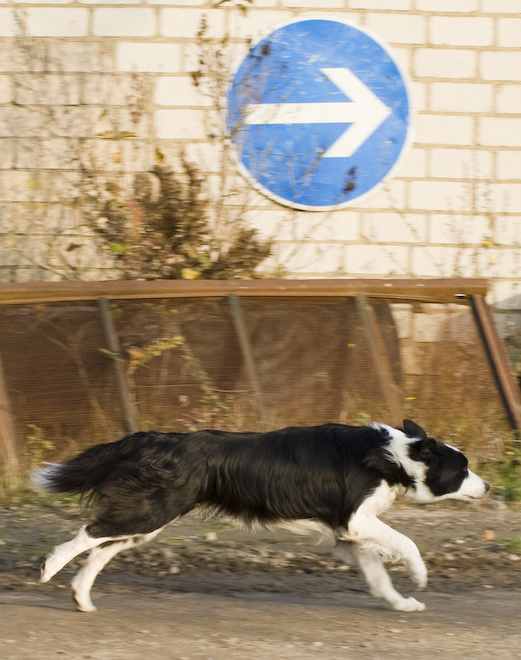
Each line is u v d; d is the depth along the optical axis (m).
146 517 5.34
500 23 11.70
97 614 5.15
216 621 5.04
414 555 5.48
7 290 9.15
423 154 11.73
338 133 11.62
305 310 9.70
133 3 11.48
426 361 9.61
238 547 6.98
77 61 11.48
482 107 11.70
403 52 11.68
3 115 11.41
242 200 11.50
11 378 8.70
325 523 5.62
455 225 11.73
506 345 11.51
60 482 5.62
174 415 8.80
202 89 11.48
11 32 11.44
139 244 10.43
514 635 4.82
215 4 11.45
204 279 10.55
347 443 5.68
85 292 9.38
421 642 4.65
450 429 9.04
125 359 9.02
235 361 9.22
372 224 11.75
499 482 8.47
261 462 5.55
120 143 11.45
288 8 11.59
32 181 11.36
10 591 5.82
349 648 4.50
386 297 9.92
